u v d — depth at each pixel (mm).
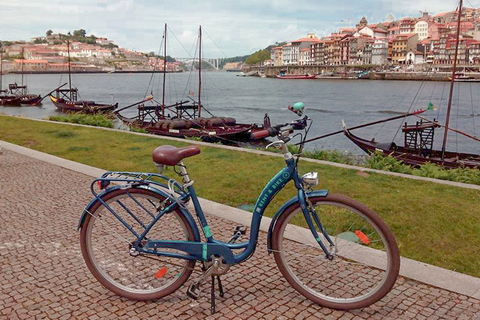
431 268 3832
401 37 164500
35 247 4305
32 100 58906
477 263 4062
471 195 6168
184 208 3236
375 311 3189
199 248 3203
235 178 7191
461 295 3410
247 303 3291
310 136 33375
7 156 8828
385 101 67688
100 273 3422
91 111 45094
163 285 3359
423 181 6973
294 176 3205
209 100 71688
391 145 19516
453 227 4930
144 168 8086
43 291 3455
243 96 80750
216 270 3182
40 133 12312
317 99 72062
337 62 174375
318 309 3213
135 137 11602
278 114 50938
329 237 3293
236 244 3277
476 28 162500
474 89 95188
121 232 3857
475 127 40375
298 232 3803
